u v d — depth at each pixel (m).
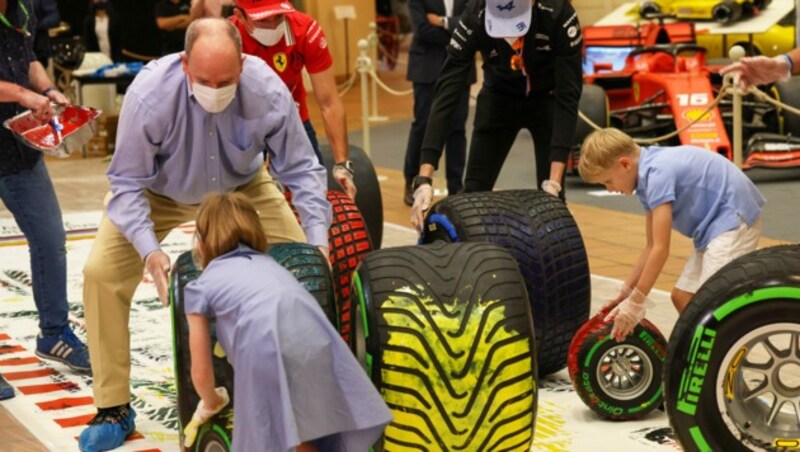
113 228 4.66
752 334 3.72
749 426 3.83
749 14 12.86
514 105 6.10
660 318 6.30
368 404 3.52
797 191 9.94
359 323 3.94
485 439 3.80
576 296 5.24
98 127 13.73
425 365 3.76
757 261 3.74
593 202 9.96
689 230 4.91
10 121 5.11
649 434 4.73
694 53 11.90
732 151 10.84
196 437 4.00
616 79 11.73
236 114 4.29
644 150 4.83
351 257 5.27
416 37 9.66
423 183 5.65
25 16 5.32
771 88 11.16
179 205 4.73
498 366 3.79
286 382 3.38
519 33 5.67
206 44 3.95
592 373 4.80
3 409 5.28
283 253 4.05
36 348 5.86
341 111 5.71
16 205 5.62
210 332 3.78
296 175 4.41
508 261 3.97
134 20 14.30
